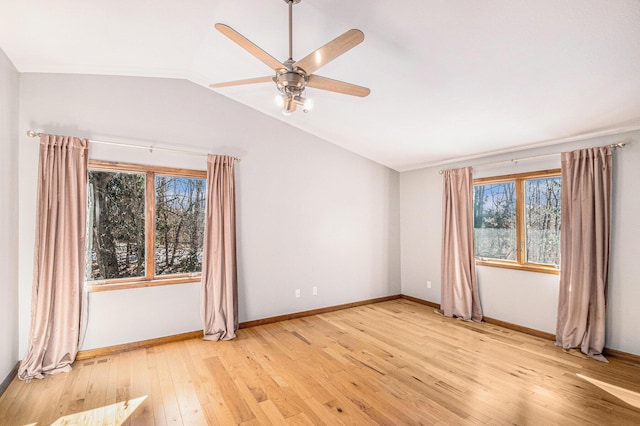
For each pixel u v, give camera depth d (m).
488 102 2.85
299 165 4.27
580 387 2.44
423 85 2.81
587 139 3.20
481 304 4.12
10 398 2.26
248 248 3.83
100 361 2.85
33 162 2.73
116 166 3.07
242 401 2.25
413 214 5.16
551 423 2.01
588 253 3.04
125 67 3.01
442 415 2.09
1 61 2.38
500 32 2.04
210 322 3.43
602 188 3.02
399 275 5.36
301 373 2.66
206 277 3.41
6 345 2.41
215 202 3.45
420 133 3.79
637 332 2.85
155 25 2.38
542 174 3.55
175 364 2.81
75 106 2.92
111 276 3.12
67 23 2.21
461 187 4.27
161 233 3.36
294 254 4.21
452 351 3.12
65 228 2.73
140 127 3.21
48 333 2.63
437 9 1.95
